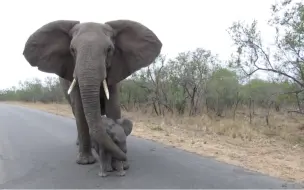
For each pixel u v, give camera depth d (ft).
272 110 69.15
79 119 23.97
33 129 44.45
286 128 46.62
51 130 43.42
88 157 24.76
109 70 23.56
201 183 20.67
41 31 23.84
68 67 24.11
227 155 29.19
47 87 159.63
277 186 20.47
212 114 60.90
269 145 35.53
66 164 24.84
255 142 36.96
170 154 28.81
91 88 19.58
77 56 20.53
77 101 23.77
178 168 24.11
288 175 23.31
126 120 23.13
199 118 55.47
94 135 19.75
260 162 26.99
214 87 63.67
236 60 44.78
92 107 19.63
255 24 43.68
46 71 24.02
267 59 43.39
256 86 70.44
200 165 25.12
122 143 21.39
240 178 21.99
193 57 65.21
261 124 50.29
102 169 21.77
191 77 63.62
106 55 21.30
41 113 74.95
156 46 24.02
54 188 19.57
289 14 39.70
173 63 66.64
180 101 63.57
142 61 23.80
